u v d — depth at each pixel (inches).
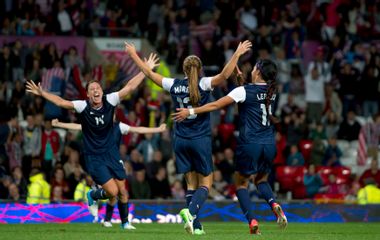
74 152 2003.0
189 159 1167.0
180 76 2773.1
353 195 2206.0
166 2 2908.5
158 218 1867.6
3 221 1775.3
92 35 2802.7
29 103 2459.4
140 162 2116.1
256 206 1927.9
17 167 1988.2
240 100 1155.9
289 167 2283.5
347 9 2950.3
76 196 1895.9
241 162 1174.3
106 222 1509.6
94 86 1235.2
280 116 2539.4
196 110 1131.9
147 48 2797.7
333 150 2429.9
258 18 2915.8
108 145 1273.4
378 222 1943.9
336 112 2719.0
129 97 2511.1
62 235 1139.9
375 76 2728.8
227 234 1176.8
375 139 2534.5
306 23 2947.8
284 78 2817.4
